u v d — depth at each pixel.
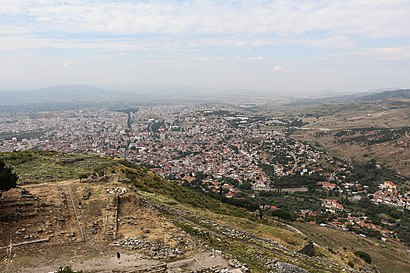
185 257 30.27
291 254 42.22
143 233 33.34
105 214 35.34
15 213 32.44
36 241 29.77
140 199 40.50
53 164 64.31
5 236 29.69
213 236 39.94
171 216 45.16
